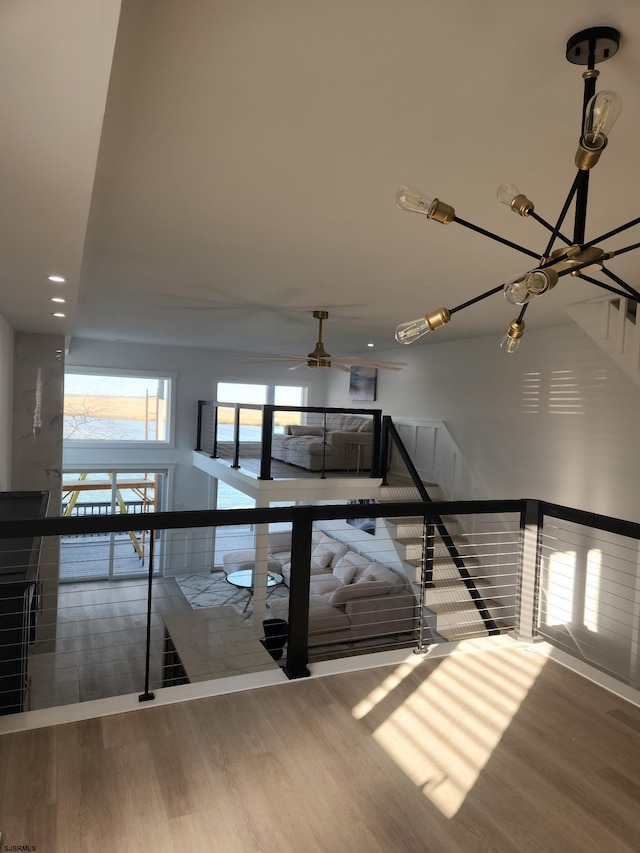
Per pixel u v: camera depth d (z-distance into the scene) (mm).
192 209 2752
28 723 2338
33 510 4285
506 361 6379
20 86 1254
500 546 6359
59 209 2100
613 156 1990
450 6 1295
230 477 7898
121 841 1744
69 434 9359
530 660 3096
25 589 2582
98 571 9492
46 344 6332
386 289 4340
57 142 1543
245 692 2658
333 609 6559
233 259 3654
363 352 9406
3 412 5227
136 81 1645
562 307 4586
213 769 2100
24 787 1965
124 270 4027
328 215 2768
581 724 2494
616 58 1457
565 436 5539
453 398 7312
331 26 1379
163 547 9781
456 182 2305
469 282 4000
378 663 2986
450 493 7301
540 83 1595
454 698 2674
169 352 9695
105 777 2033
